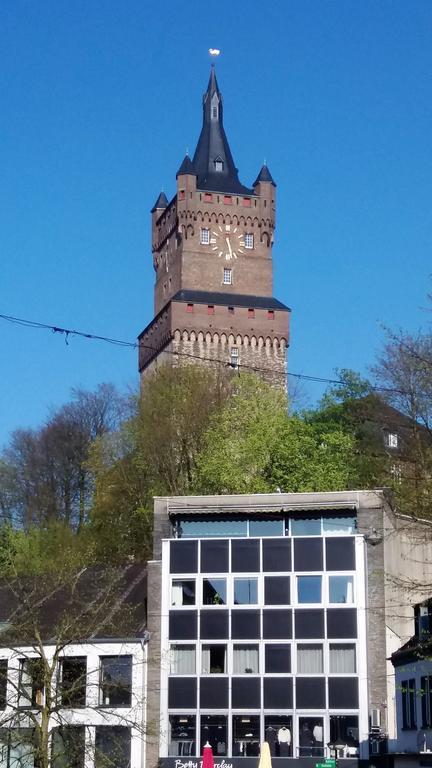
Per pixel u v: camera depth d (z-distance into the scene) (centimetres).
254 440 8269
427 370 4838
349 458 8081
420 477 3853
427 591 4075
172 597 6078
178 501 6266
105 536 8625
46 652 5747
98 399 11806
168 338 12875
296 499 6156
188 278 13138
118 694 5769
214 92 14088
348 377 8831
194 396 9650
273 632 5953
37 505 10938
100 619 5981
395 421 6544
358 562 5969
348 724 5791
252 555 6069
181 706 5906
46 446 11381
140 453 9262
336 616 5922
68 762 4809
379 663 5853
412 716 4797
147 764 5775
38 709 4734
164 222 14025
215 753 5834
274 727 5838
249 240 13400
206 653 5984
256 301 13150
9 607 6050
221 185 13462
